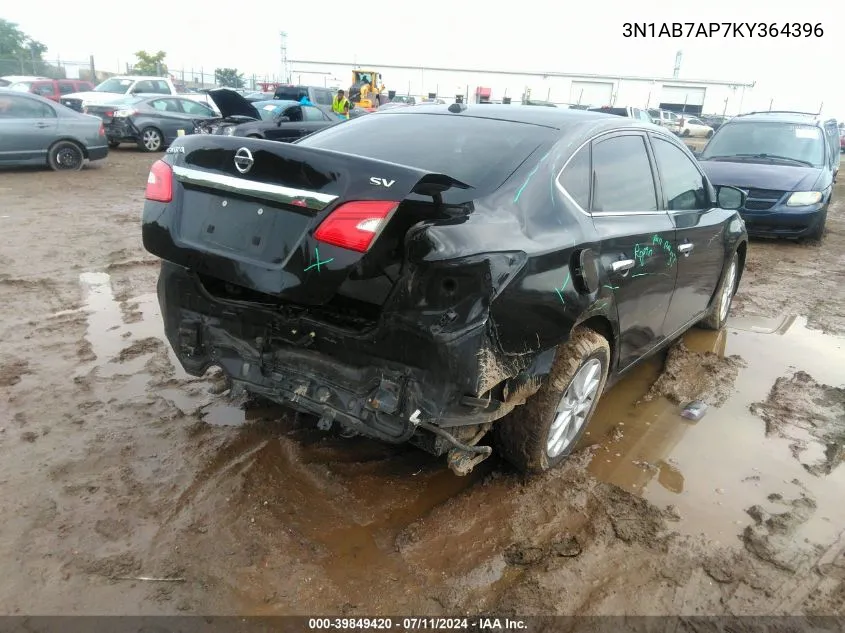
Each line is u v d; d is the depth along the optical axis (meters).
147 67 42.81
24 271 5.96
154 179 2.80
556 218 2.81
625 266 3.15
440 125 3.34
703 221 4.27
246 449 3.22
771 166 9.20
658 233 3.55
